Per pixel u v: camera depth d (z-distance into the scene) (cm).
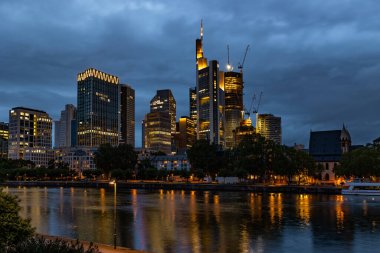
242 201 14750
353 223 8881
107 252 4859
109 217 10038
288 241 6856
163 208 12169
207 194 19300
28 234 3994
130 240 6988
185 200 15325
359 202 14125
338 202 14125
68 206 12900
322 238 7112
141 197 17188
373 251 6131
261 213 10762
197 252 6041
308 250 6194
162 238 7138
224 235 7419
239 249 6244
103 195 18688
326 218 9694
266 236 7312
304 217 9900
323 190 19112
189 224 8775
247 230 7962
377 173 19300
